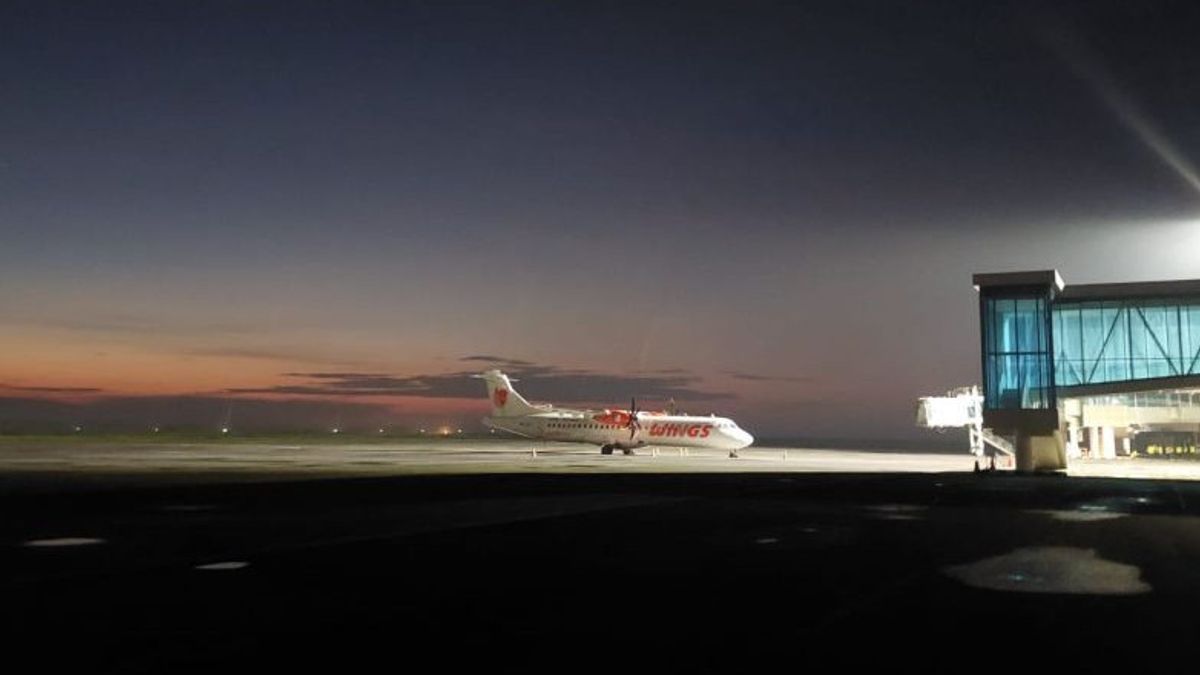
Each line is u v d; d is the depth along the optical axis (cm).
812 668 1005
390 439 19988
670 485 4106
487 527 2361
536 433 9831
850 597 1412
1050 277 5041
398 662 1022
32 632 1162
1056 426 5062
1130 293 5316
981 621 1242
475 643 1113
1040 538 2152
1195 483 4362
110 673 972
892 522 2512
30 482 4197
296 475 4900
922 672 991
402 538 2127
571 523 2464
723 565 1734
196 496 3350
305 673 975
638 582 1546
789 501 3209
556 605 1346
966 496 3462
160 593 1433
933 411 7119
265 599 1388
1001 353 5181
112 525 2369
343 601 1374
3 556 1822
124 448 10312
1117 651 1080
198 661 1023
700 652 1072
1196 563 1762
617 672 985
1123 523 2494
